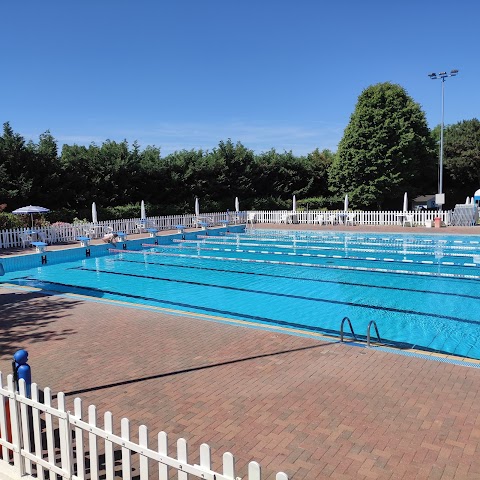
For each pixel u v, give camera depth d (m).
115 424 5.24
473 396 5.86
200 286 14.73
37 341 8.37
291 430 5.08
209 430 5.11
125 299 12.96
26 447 4.23
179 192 38.47
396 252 21.11
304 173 45.62
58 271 17.62
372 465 4.39
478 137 49.53
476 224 29.61
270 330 9.02
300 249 22.84
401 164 39.97
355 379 6.46
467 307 11.84
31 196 29.31
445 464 4.39
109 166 33.22
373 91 40.66
